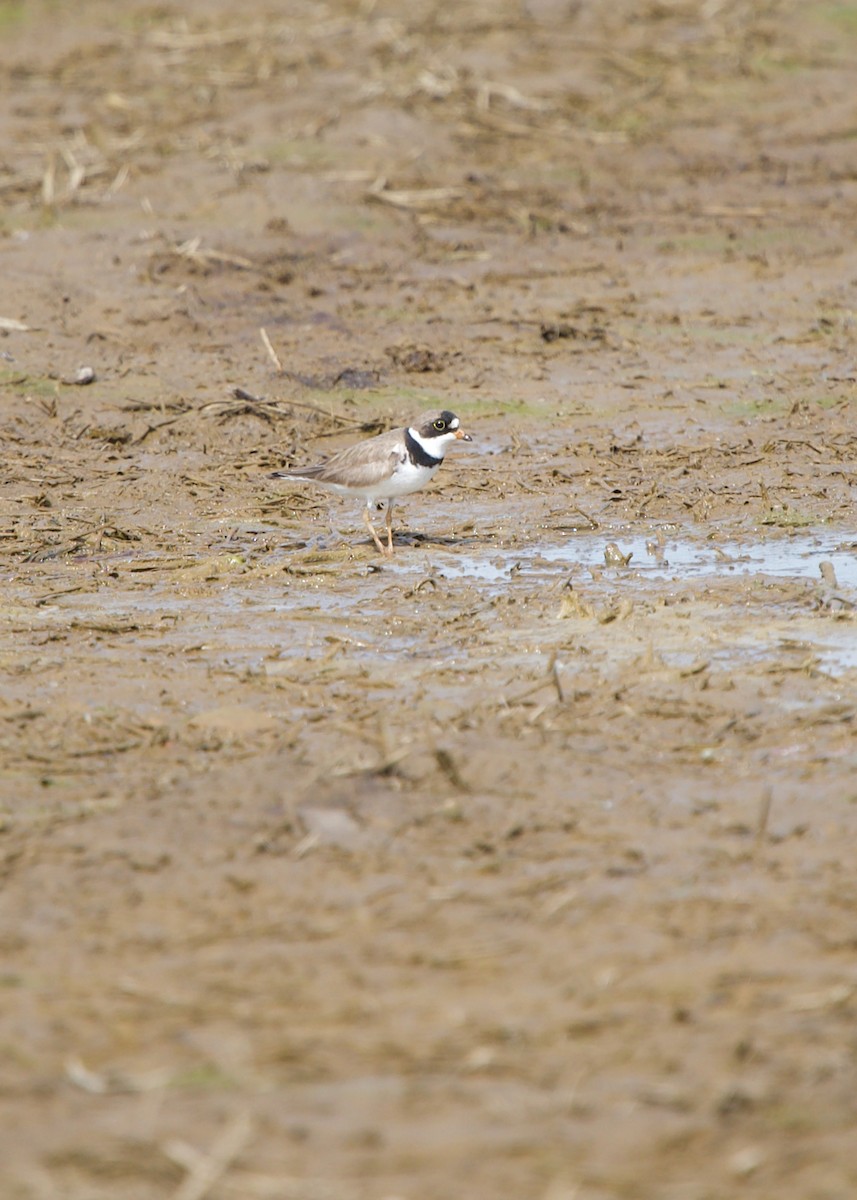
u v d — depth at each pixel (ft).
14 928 29.45
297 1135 23.30
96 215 87.15
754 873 31.12
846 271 82.74
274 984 27.43
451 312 77.46
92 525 55.36
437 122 101.19
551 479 60.23
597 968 27.81
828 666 41.45
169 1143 23.13
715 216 90.27
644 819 33.32
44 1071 24.97
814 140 101.35
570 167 96.58
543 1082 24.52
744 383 70.23
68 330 73.97
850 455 62.39
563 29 120.67
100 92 109.50
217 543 54.03
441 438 50.88
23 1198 21.99
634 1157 22.75
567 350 73.87
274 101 104.94
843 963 27.78
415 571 50.88
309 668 42.09
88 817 33.60
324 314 76.64
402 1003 26.78
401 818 33.30
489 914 29.71
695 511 56.29
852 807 33.55
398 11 126.00
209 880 31.04
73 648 44.14
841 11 124.06
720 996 26.81
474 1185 22.18
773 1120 23.50
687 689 39.73
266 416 66.44
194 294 77.66
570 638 43.98
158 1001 26.91
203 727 38.04
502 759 35.63
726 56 114.73
